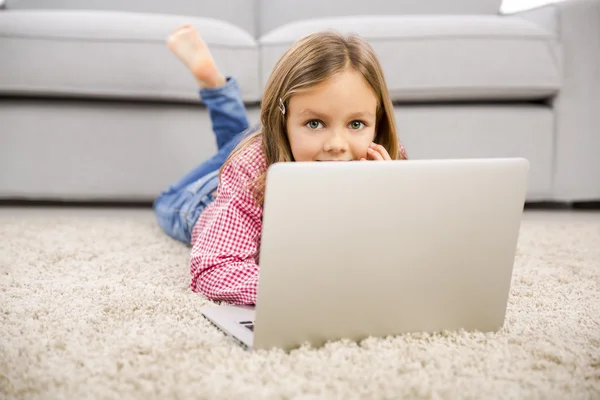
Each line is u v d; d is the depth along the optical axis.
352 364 0.76
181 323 0.90
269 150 1.09
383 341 0.83
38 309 0.95
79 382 0.71
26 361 0.76
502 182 0.82
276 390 0.68
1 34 1.84
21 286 1.09
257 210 1.07
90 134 1.94
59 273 1.19
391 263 0.80
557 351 0.81
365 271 0.79
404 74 1.91
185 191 1.51
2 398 0.67
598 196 2.03
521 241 1.58
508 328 0.92
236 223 1.06
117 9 2.36
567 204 2.31
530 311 1.01
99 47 1.86
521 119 1.99
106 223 1.77
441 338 0.86
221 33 1.93
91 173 1.96
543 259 1.39
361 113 1.02
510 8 2.51
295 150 1.04
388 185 0.76
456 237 0.82
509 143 2.00
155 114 1.96
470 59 1.92
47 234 1.57
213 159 1.57
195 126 1.97
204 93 1.69
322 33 1.07
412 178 0.77
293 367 0.75
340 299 0.80
